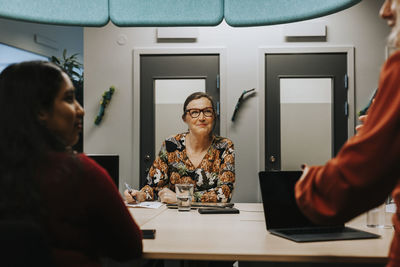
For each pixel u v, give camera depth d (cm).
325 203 80
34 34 638
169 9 204
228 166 221
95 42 388
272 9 201
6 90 89
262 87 377
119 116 387
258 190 375
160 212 189
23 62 93
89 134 388
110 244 100
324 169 80
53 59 482
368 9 372
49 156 86
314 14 192
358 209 77
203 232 139
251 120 378
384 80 74
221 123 379
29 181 82
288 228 141
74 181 87
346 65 375
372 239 128
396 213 86
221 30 380
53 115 92
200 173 226
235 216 177
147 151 387
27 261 71
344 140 375
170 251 111
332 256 106
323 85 378
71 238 87
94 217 92
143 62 387
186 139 236
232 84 379
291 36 375
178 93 387
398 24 76
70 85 97
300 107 379
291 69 377
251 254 108
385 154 70
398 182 81
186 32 379
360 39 372
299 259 107
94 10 204
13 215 80
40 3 202
